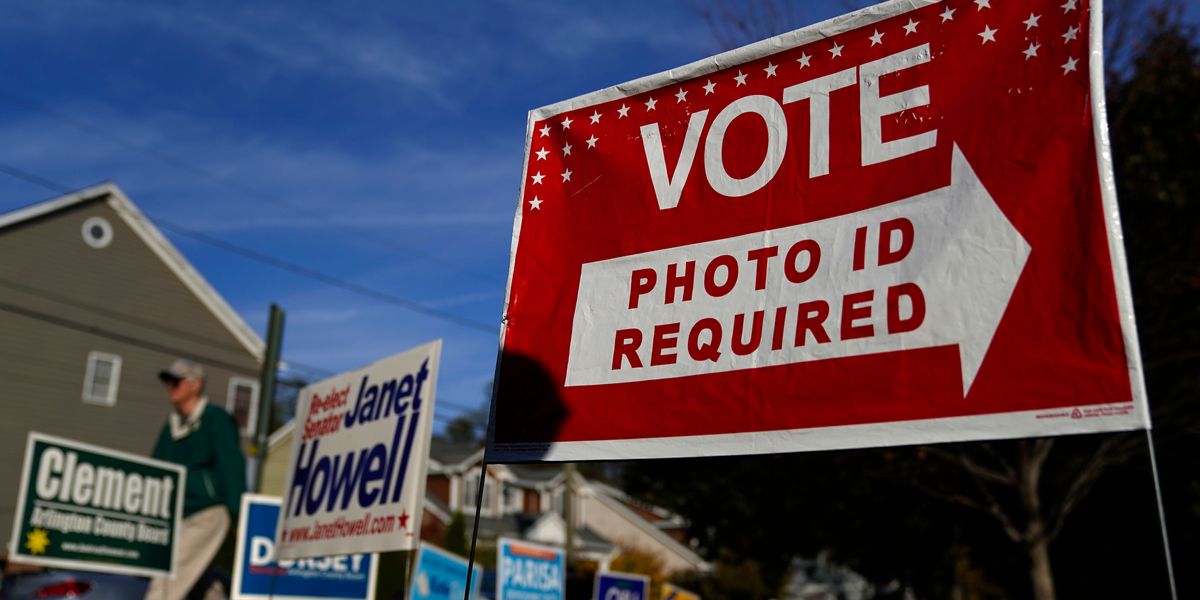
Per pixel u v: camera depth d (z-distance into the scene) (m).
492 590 16.00
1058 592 17.86
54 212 29.08
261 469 18.23
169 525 10.95
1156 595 16.58
